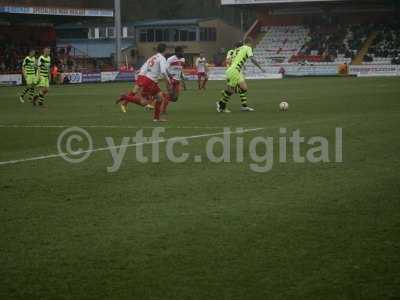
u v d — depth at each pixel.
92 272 5.22
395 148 11.59
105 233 6.29
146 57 73.31
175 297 4.69
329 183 8.55
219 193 8.02
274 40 66.50
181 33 72.25
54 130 15.64
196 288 4.85
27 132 15.30
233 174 9.26
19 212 7.17
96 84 49.28
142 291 4.81
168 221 6.70
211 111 20.98
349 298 4.64
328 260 5.43
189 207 7.30
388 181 8.62
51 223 6.69
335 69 56.91
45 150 11.98
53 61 58.56
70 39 77.56
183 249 5.77
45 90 25.83
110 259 5.53
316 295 4.70
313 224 6.54
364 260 5.42
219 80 56.72
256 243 5.93
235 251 5.70
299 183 8.59
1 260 5.54
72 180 8.95
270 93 32.16
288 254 5.60
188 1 93.81
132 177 9.12
